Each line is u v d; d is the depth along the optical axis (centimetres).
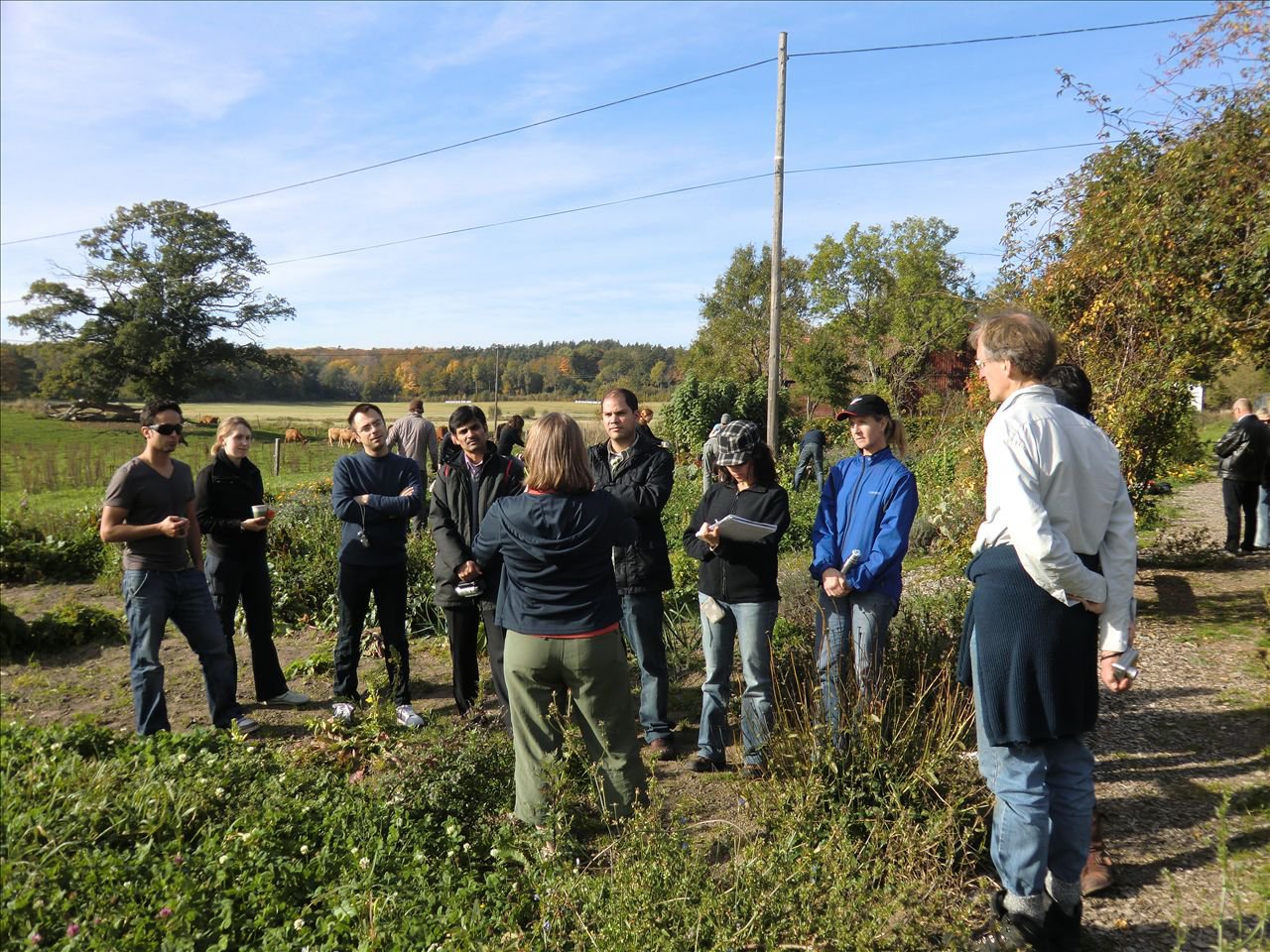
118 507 475
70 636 733
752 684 413
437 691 586
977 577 274
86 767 418
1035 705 260
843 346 4147
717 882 298
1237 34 590
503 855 338
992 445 266
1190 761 405
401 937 285
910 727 359
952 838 305
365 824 361
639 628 459
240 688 606
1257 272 594
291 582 805
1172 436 752
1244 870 310
